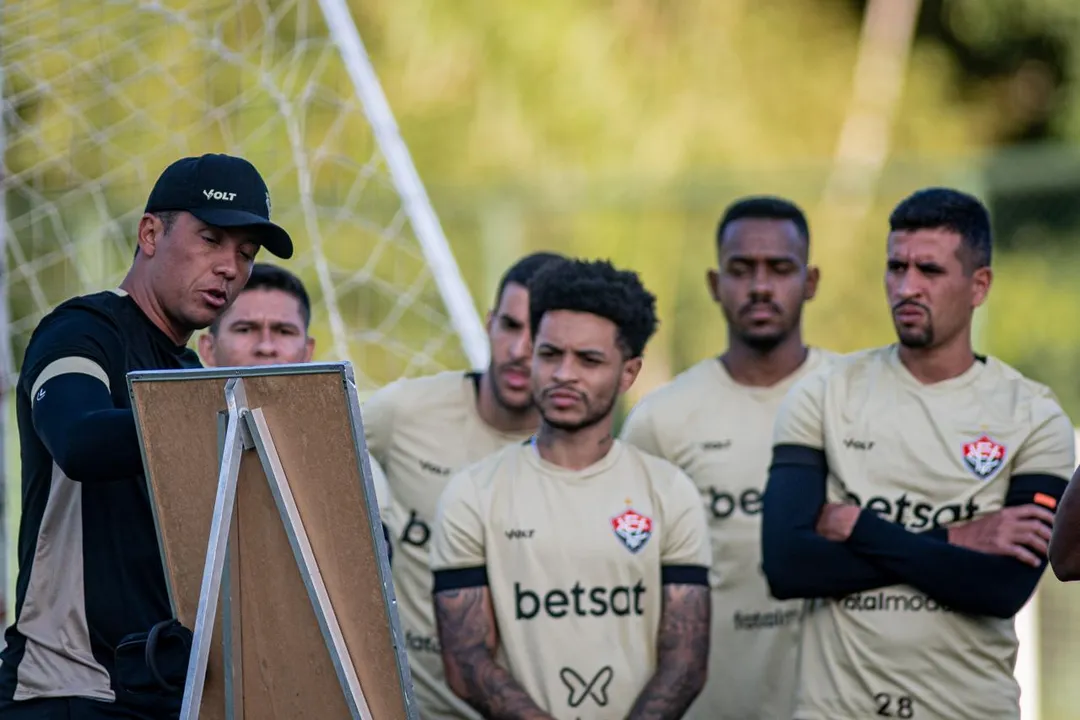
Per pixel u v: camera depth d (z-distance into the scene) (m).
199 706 11.36
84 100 31.53
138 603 12.89
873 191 38.38
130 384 11.60
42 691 12.66
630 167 51.41
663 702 15.23
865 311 38.22
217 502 11.17
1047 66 54.28
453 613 15.49
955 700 15.13
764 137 53.22
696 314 40.31
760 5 55.03
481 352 24.08
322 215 35.59
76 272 32.00
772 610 17.86
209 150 34.78
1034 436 15.47
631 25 53.59
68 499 12.76
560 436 15.82
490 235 36.91
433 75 51.75
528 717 14.92
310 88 28.84
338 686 11.71
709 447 18.48
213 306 13.12
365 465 11.25
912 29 54.88
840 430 15.81
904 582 15.11
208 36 31.08
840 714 15.28
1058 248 35.97
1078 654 25.41
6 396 21.28
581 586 15.52
